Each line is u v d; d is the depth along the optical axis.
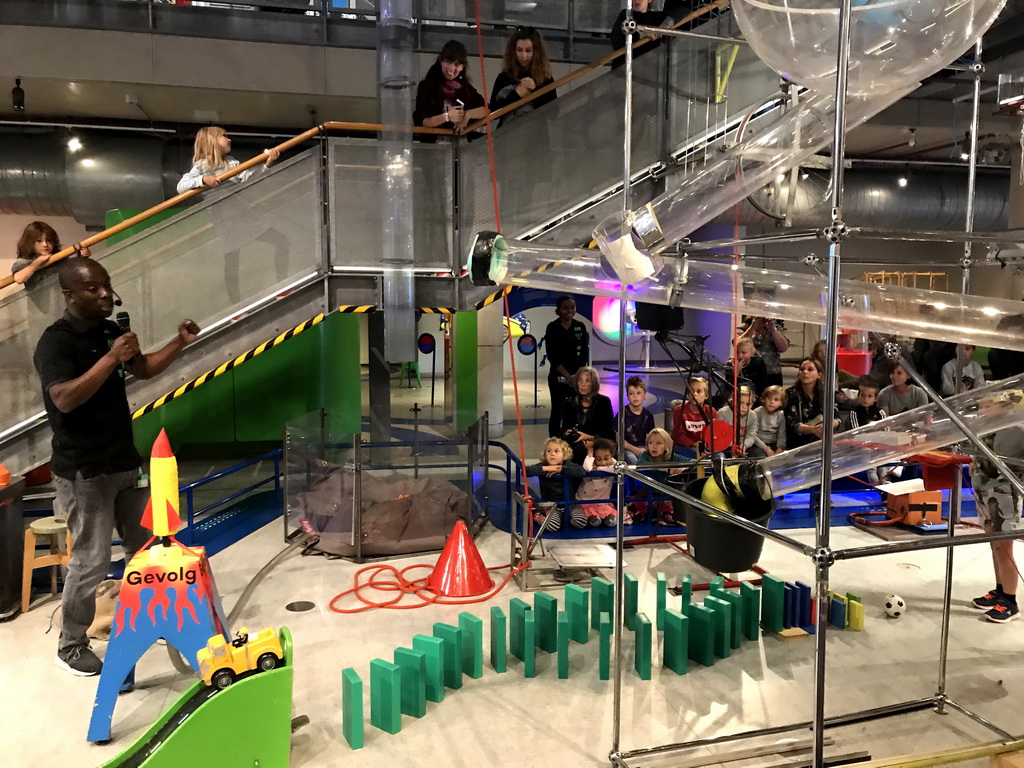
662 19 4.39
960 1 1.38
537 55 4.82
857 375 5.25
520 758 2.37
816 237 1.52
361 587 3.75
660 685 2.84
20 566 3.52
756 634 3.25
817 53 1.52
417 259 4.48
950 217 8.73
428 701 2.71
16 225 8.62
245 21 6.27
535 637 3.13
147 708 2.67
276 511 5.12
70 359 2.65
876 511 4.97
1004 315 1.83
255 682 2.09
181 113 7.17
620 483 2.32
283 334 4.35
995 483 3.33
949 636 3.29
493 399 7.79
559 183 4.56
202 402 6.60
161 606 2.45
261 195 4.24
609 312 9.73
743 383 5.63
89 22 6.02
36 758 2.38
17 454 3.81
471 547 3.78
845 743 2.45
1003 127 6.31
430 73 4.70
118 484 2.84
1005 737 2.47
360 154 4.35
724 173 1.67
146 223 5.78
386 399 6.43
